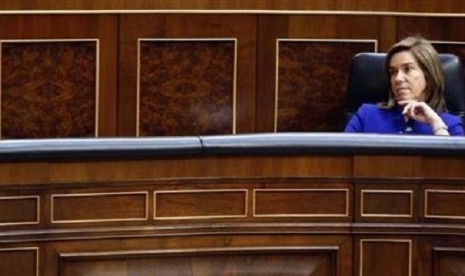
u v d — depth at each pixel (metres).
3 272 3.84
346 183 4.05
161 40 5.92
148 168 3.93
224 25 5.95
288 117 6.05
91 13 5.86
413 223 4.08
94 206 3.91
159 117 5.98
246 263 4.04
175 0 5.89
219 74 5.99
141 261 3.96
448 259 4.10
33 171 3.84
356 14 5.98
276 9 5.95
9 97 5.86
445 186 4.07
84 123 5.95
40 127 5.91
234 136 4.00
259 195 4.02
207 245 3.99
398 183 4.06
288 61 6.01
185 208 3.97
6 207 3.83
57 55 5.88
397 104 5.21
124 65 5.92
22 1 5.80
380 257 4.08
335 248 4.06
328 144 4.01
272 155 4.00
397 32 6.02
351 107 5.48
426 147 4.04
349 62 6.02
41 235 3.86
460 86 5.36
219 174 3.98
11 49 5.83
